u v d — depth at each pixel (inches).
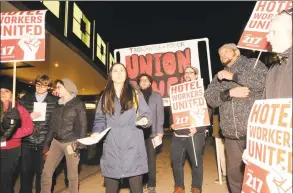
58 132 167.8
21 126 163.2
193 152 189.8
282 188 90.9
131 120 135.5
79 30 588.7
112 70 137.9
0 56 170.1
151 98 203.2
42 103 187.9
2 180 159.0
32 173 189.0
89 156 170.7
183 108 195.6
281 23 96.8
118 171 132.6
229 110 146.2
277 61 105.7
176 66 231.3
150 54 238.5
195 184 190.4
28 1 331.3
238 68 146.1
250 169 109.5
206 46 223.0
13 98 157.6
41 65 559.5
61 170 295.7
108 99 136.6
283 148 91.4
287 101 92.2
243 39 159.2
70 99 171.9
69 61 569.0
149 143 201.2
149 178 203.9
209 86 161.8
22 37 171.2
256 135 107.2
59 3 463.8
